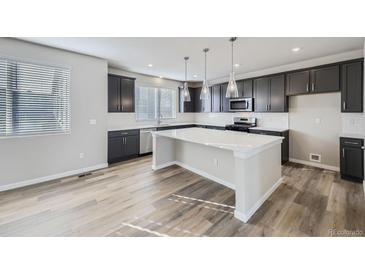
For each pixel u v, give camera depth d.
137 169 4.12
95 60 3.98
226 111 5.79
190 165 4.00
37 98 3.28
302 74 4.06
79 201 2.65
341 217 2.22
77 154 3.82
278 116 4.77
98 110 4.11
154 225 2.11
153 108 6.11
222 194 2.88
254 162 2.37
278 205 2.53
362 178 3.17
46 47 3.28
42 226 2.08
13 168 3.08
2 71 2.93
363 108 3.18
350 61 3.37
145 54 3.66
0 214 2.31
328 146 4.02
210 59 3.98
